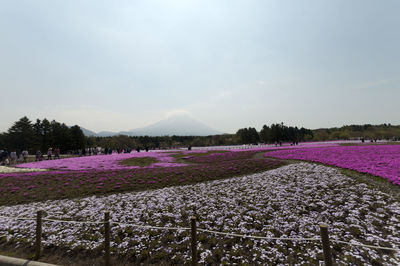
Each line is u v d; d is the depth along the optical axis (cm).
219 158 3406
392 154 2480
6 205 1286
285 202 1099
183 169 2253
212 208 1077
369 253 637
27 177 1975
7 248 761
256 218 938
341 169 1814
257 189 1376
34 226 925
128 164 3036
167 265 640
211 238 786
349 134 12125
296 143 7456
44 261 675
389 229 775
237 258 656
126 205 1162
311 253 660
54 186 1641
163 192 1409
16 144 7812
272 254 676
